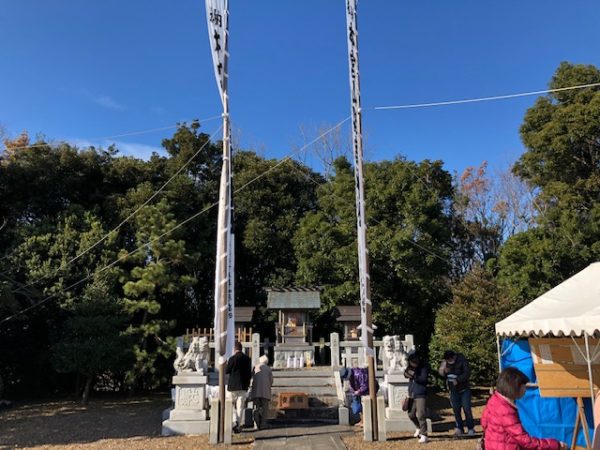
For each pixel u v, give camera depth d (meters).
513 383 3.93
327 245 19.81
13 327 17.02
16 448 8.95
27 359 17.47
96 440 9.52
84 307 15.88
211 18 9.90
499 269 18.94
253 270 23.80
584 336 7.16
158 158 22.48
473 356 13.99
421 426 8.61
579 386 7.66
